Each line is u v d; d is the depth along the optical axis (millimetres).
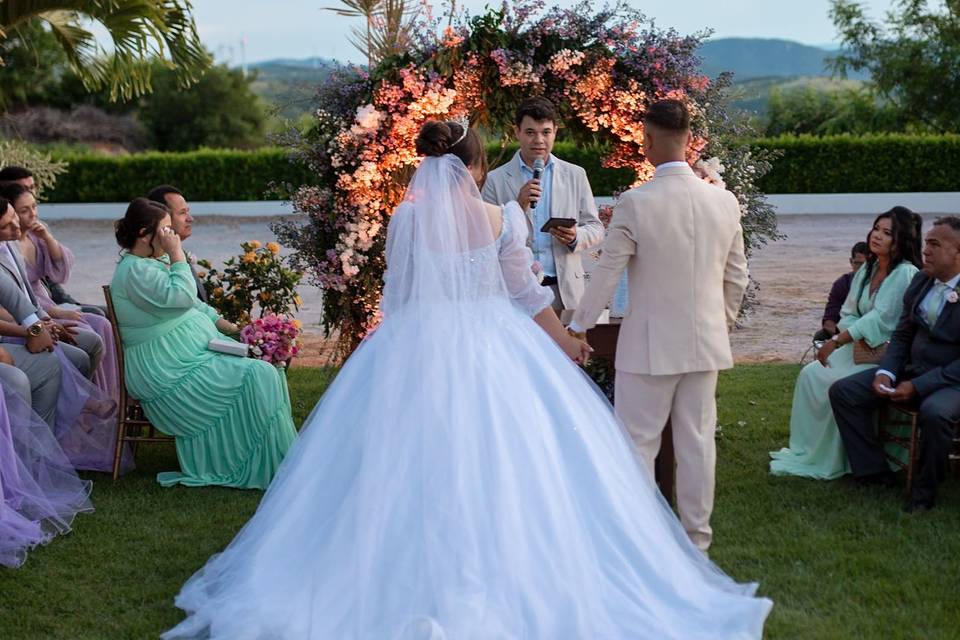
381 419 3125
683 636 3037
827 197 19031
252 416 4809
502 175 5250
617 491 3248
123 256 4945
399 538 2949
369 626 2854
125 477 5000
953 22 22609
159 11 8078
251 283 6023
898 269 4945
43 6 7918
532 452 3086
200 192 21547
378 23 6809
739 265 3807
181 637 3166
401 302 3365
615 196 5777
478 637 2803
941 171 19188
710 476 3732
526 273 3508
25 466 4305
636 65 5426
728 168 5523
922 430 4395
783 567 3803
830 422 4996
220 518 4391
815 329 9094
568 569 2959
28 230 5445
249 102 33781
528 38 5355
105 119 30516
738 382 7000
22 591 3619
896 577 3693
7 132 26594
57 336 4867
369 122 5160
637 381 3672
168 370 4820
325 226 5488
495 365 3217
